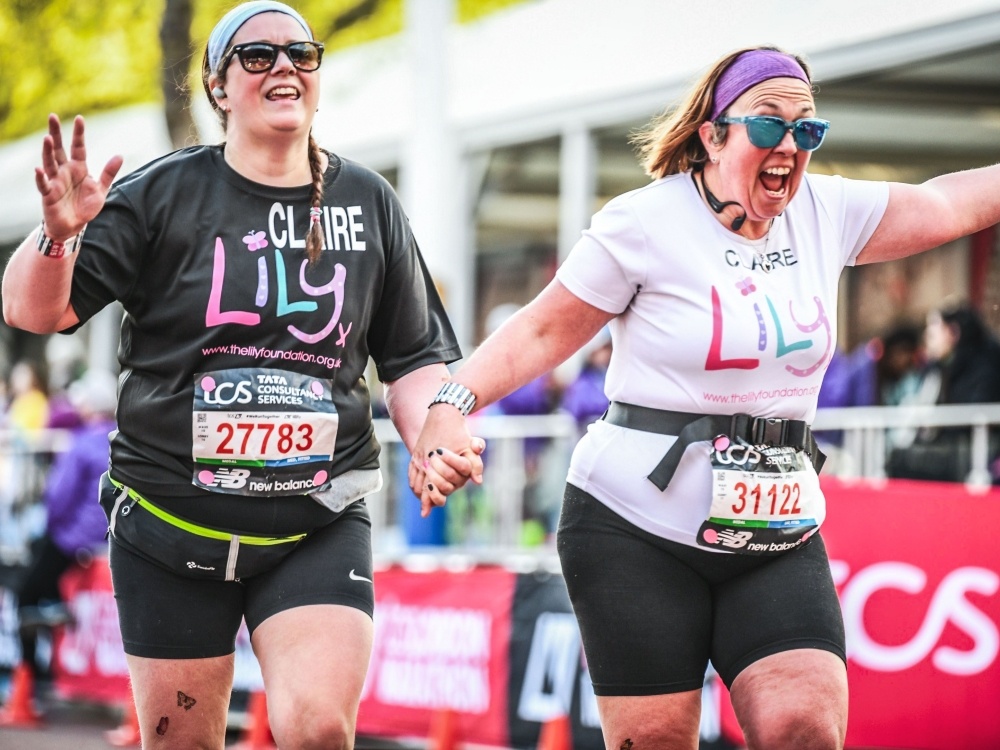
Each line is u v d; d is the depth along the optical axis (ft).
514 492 61.36
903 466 55.11
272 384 27.17
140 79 130.93
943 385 63.05
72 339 158.61
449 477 26.55
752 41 78.95
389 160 107.45
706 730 46.96
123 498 27.91
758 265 26.17
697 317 25.79
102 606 70.59
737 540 26.04
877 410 56.13
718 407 26.17
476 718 53.52
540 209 107.04
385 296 29.22
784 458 26.27
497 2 99.09
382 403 66.90
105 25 130.93
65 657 72.64
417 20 97.81
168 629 27.40
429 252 97.91
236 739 61.77
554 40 94.02
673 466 25.94
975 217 28.02
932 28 69.56
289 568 27.66
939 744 43.39
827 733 24.18
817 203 27.02
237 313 26.96
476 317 114.62
